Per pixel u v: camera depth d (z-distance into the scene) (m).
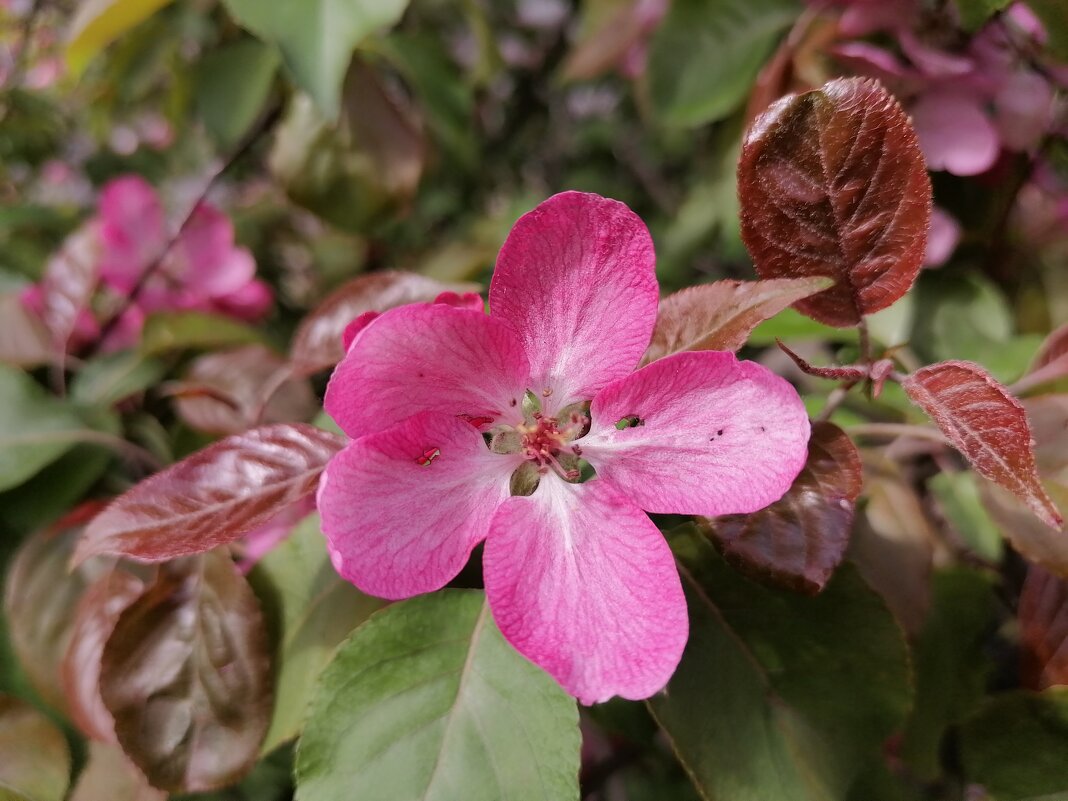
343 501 0.08
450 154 0.27
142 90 0.22
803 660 0.10
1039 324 0.17
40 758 0.12
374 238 0.24
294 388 0.15
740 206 0.10
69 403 0.14
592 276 0.09
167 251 0.17
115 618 0.12
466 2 0.24
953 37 0.14
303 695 0.10
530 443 0.09
